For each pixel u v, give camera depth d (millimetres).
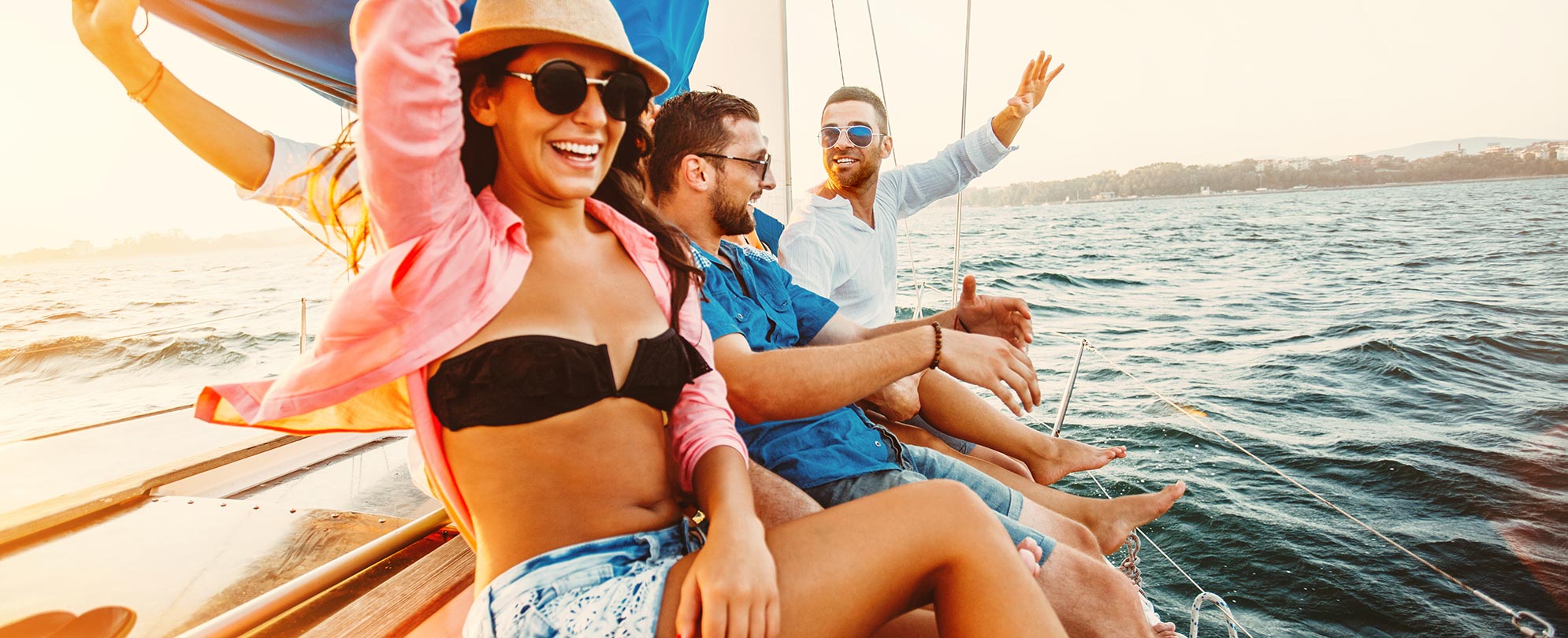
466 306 1068
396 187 981
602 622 1033
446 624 1742
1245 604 7074
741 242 2273
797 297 2203
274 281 36312
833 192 2945
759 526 1109
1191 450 10461
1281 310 24812
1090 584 1709
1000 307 2119
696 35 3523
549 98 1073
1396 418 13352
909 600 1137
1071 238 51312
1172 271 34875
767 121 4652
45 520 2320
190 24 1954
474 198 1123
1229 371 16531
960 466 2035
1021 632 1069
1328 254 40594
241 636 1752
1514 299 26078
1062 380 14648
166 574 2064
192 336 22641
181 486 2787
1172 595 7211
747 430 1833
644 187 1422
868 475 1802
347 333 1025
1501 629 6836
